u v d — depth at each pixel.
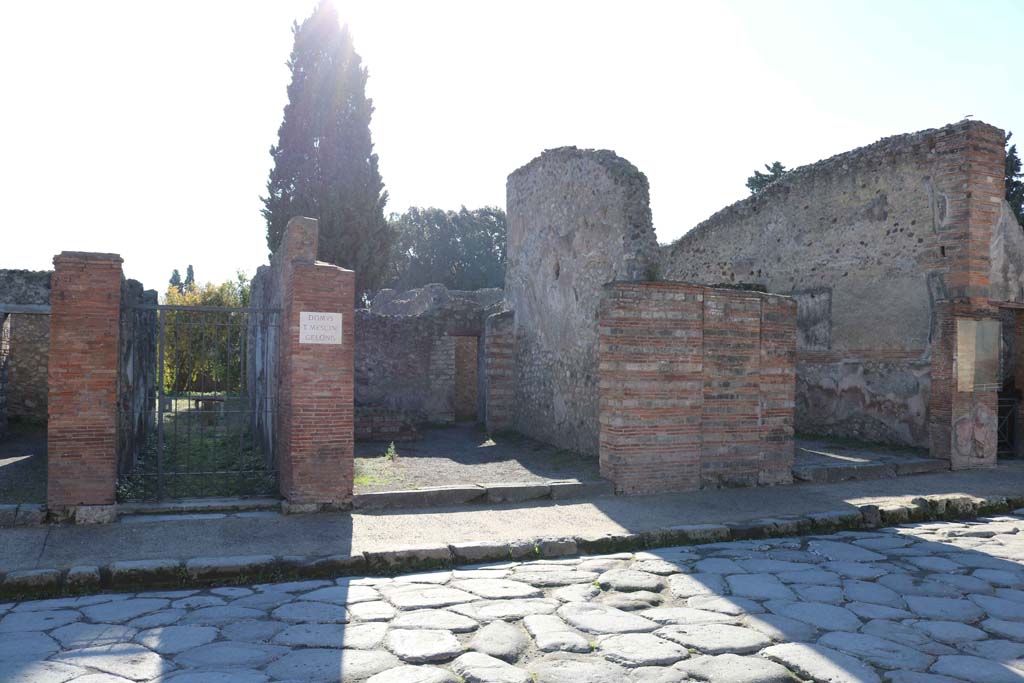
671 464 9.69
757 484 10.21
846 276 14.63
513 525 7.71
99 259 7.53
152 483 9.55
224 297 32.16
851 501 9.23
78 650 4.60
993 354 12.52
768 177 29.81
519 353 16.09
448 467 11.38
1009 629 5.08
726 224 17.34
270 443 10.59
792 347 10.48
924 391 13.19
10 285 14.40
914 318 13.31
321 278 8.15
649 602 5.66
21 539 6.79
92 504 7.45
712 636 4.88
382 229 28.83
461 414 21.81
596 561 6.87
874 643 4.77
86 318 7.47
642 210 11.45
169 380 18.89
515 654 4.55
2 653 4.54
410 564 6.61
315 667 4.33
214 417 16.47
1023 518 9.30
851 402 14.55
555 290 14.01
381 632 4.93
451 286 47.84
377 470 10.95
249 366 16.03
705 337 9.92
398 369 18.41
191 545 6.73
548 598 5.73
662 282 9.67
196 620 5.19
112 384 7.53
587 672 4.27
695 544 7.66
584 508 8.60
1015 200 23.92
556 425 13.91
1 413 14.88
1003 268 12.70
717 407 9.99
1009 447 13.80
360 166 27.83
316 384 8.09
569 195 13.42
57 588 5.88
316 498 8.08
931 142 12.95
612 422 9.53
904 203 13.49
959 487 10.45
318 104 27.44
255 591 5.94
